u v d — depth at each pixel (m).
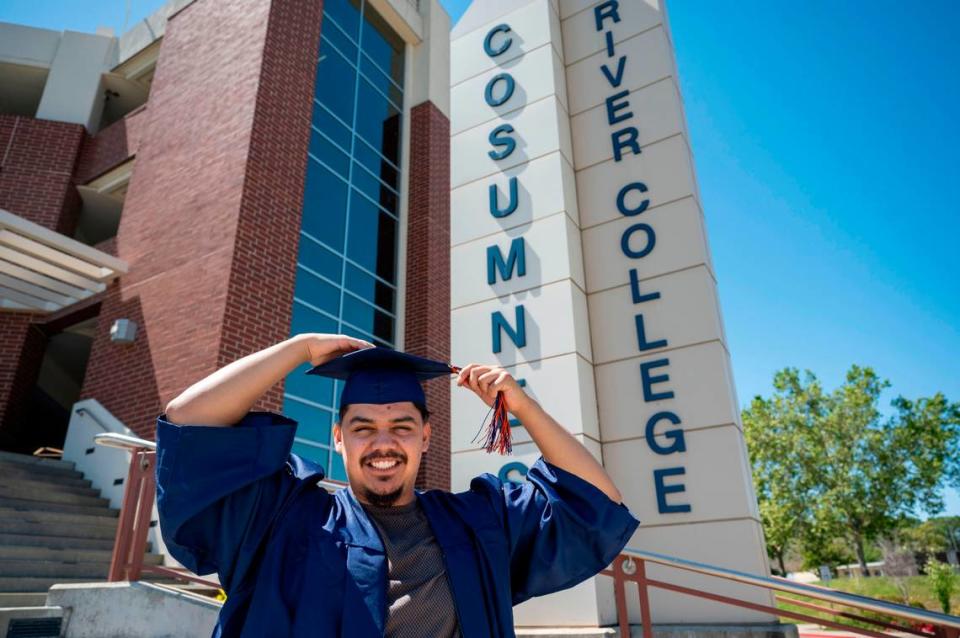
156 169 10.38
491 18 12.32
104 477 7.95
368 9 13.59
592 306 9.66
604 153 10.48
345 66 12.38
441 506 1.61
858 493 36.66
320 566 1.33
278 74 9.77
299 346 1.51
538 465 1.73
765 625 7.08
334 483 4.45
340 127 11.79
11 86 14.19
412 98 14.03
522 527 1.59
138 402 8.23
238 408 1.38
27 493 6.90
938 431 36.94
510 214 10.36
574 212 10.19
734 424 8.20
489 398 1.68
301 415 8.80
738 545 7.55
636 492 8.38
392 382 1.59
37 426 14.74
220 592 5.57
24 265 9.43
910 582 23.48
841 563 46.84
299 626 1.23
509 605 1.45
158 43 12.77
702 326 8.70
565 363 8.95
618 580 4.13
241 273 8.22
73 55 13.57
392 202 12.80
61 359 14.53
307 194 10.52
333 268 10.66
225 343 7.74
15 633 3.46
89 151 12.62
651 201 9.75
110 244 10.27
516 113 11.10
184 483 1.27
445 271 12.58
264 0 10.08
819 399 39.56
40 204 11.91
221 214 8.67
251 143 8.91
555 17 11.83
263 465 1.34
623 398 8.91
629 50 10.93
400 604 1.33
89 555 5.87
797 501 38.50
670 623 7.60
